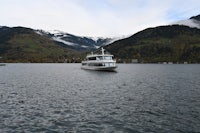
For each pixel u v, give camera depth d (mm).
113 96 49281
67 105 40062
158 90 58094
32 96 49344
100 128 27641
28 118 31812
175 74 119500
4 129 27156
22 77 100375
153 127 27906
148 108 37656
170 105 39750
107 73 120375
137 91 56656
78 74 116875
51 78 95562
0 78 94188
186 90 57656
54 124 29203
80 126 28391
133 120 30812
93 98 46906
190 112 34812
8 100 44531
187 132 26078
